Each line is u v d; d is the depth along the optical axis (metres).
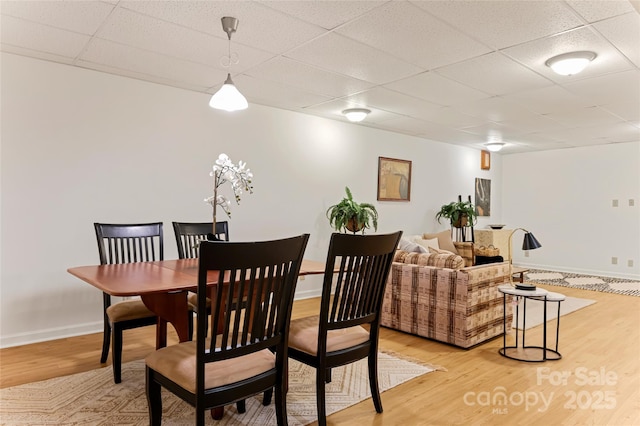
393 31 2.61
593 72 3.31
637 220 6.56
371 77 3.52
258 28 2.59
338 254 1.90
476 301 3.29
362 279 2.06
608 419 2.18
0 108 3.07
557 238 7.47
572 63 2.98
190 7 2.33
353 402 2.35
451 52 2.94
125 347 3.15
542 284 6.09
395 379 2.67
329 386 2.57
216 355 1.55
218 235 3.30
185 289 1.87
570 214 7.31
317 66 3.27
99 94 3.50
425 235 5.86
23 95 3.16
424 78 3.54
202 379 1.52
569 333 3.70
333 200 5.30
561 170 7.43
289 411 2.23
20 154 3.16
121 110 3.61
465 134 6.15
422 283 3.51
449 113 4.79
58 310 3.35
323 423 1.95
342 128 5.39
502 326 3.61
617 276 6.75
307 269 2.48
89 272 2.25
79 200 3.42
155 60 3.19
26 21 2.53
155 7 2.33
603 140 6.48
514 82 3.60
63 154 3.34
